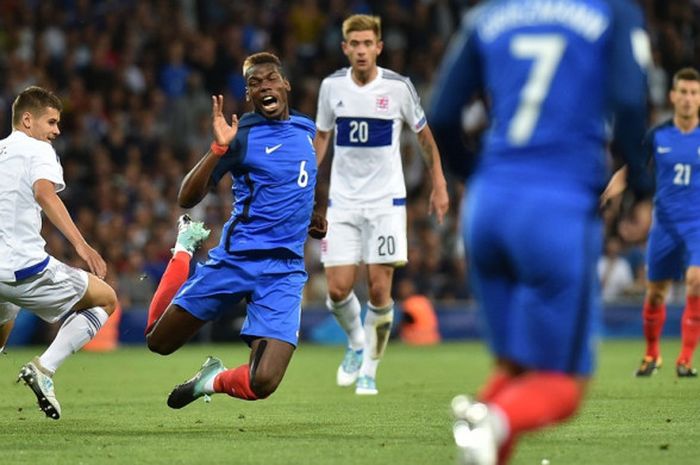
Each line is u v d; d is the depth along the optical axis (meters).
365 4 81.38
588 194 16.08
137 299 63.81
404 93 34.31
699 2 89.44
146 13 78.06
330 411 29.48
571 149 16.02
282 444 22.92
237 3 81.44
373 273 34.59
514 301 16.44
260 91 25.77
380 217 34.62
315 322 64.75
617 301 67.50
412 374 43.16
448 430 25.27
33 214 26.75
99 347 61.22
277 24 78.94
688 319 40.09
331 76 34.97
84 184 68.19
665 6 87.38
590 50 16.14
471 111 74.31
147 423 26.89
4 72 71.75
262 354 25.38
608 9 16.20
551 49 16.20
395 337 65.62
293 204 25.92
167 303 26.56
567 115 16.03
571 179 15.98
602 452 21.52
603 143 16.38
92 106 71.81
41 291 26.91
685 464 20.08
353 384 38.47
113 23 76.44
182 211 66.25
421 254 67.38
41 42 73.50
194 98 73.81
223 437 24.14
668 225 39.72
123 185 68.56
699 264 39.34
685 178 39.41
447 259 68.31
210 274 25.94
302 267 26.34
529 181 15.94
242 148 25.69
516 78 16.30
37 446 22.66
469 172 17.72
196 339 63.75
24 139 26.78
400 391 35.66
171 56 76.00
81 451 21.92
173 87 75.62
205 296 25.91
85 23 76.50
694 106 39.06
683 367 40.28
